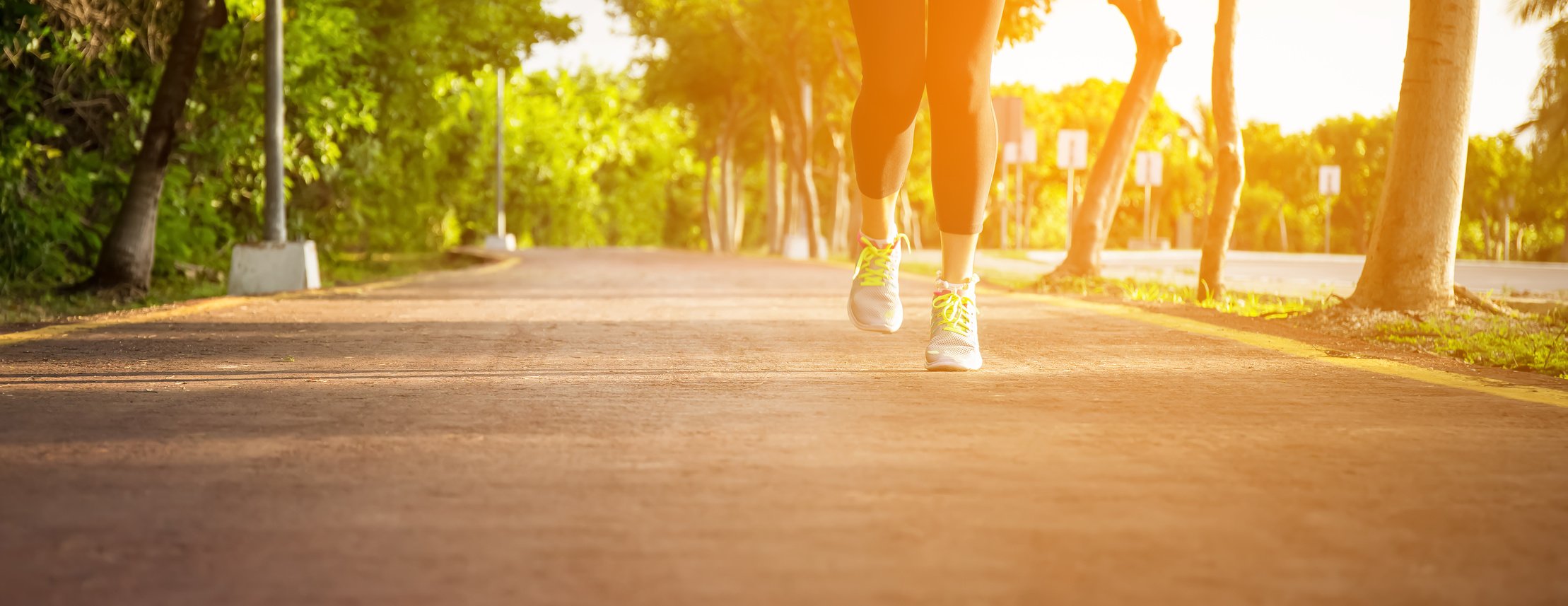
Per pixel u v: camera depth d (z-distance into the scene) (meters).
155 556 2.16
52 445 3.24
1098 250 13.63
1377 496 2.65
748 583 1.99
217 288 13.74
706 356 5.77
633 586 1.98
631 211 73.31
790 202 38.44
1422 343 6.65
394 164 23.73
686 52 36.62
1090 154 58.78
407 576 2.03
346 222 21.27
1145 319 8.33
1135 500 2.61
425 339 6.72
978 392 4.39
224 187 15.96
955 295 5.04
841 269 18.81
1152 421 3.71
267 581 2.01
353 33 17.20
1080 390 4.49
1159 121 60.25
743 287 12.75
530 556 2.16
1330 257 32.72
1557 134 25.20
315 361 5.56
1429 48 7.76
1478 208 54.28
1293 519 2.44
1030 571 2.07
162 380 4.78
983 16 4.48
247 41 14.77
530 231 64.88
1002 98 26.94
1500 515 2.48
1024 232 63.72
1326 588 1.98
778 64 33.78
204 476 2.85
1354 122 57.78
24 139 11.80
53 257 12.74
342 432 3.48
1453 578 2.04
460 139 44.06
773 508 2.53
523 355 5.82
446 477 2.84
